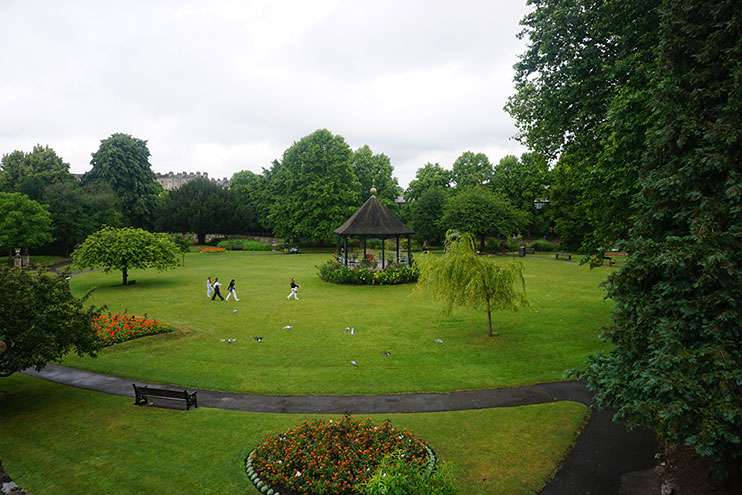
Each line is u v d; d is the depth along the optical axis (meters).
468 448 9.78
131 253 33.34
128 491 8.09
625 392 7.70
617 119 13.23
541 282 34.59
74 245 61.56
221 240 79.12
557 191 62.06
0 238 43.78
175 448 9.77
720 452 6.70
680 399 6.73
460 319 22.47
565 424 11.02
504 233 60.56
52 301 12.93
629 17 15.04
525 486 8.36
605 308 24.59
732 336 7.21
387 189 81.19
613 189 15.38
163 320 22.64
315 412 11.85
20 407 12.17
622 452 9.81
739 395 6.59
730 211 7.39
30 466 8.96
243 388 13.61
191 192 78.69
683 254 7.41
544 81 18.44
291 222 66.50
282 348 17.70
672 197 8.23
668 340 7.30
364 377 14.45
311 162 66.31
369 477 7.99
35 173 61.50
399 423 11.02
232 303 27.34
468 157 83.38
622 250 8.83
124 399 12.78
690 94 8.41
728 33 8.07
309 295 30.17
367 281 34.56
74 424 11.02
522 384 13.82
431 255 19.52
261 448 9.34
